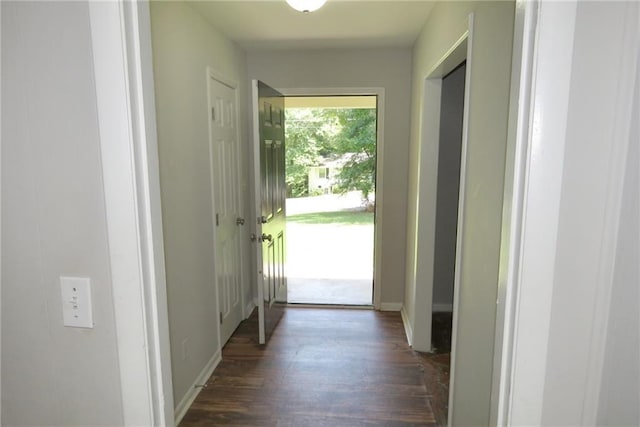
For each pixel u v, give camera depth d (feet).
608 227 2.35
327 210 33.19
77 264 2.95
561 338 2.51
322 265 17.69
